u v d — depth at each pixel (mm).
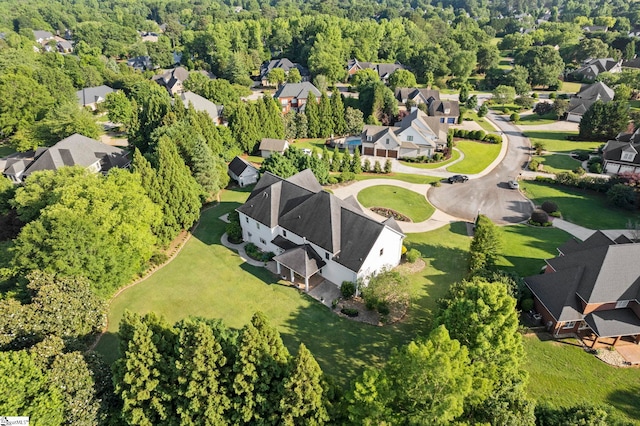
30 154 85312
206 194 62531
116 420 27578
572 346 36031
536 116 114625
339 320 39469
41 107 93688
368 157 89875
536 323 38469
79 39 199750
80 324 34344
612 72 138375
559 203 64812
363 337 37438
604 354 35125
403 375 24672
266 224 48281
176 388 26266
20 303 32250
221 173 69625
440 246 52750
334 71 146750
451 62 153250
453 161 85438
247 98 137750
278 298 42625
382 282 39312
